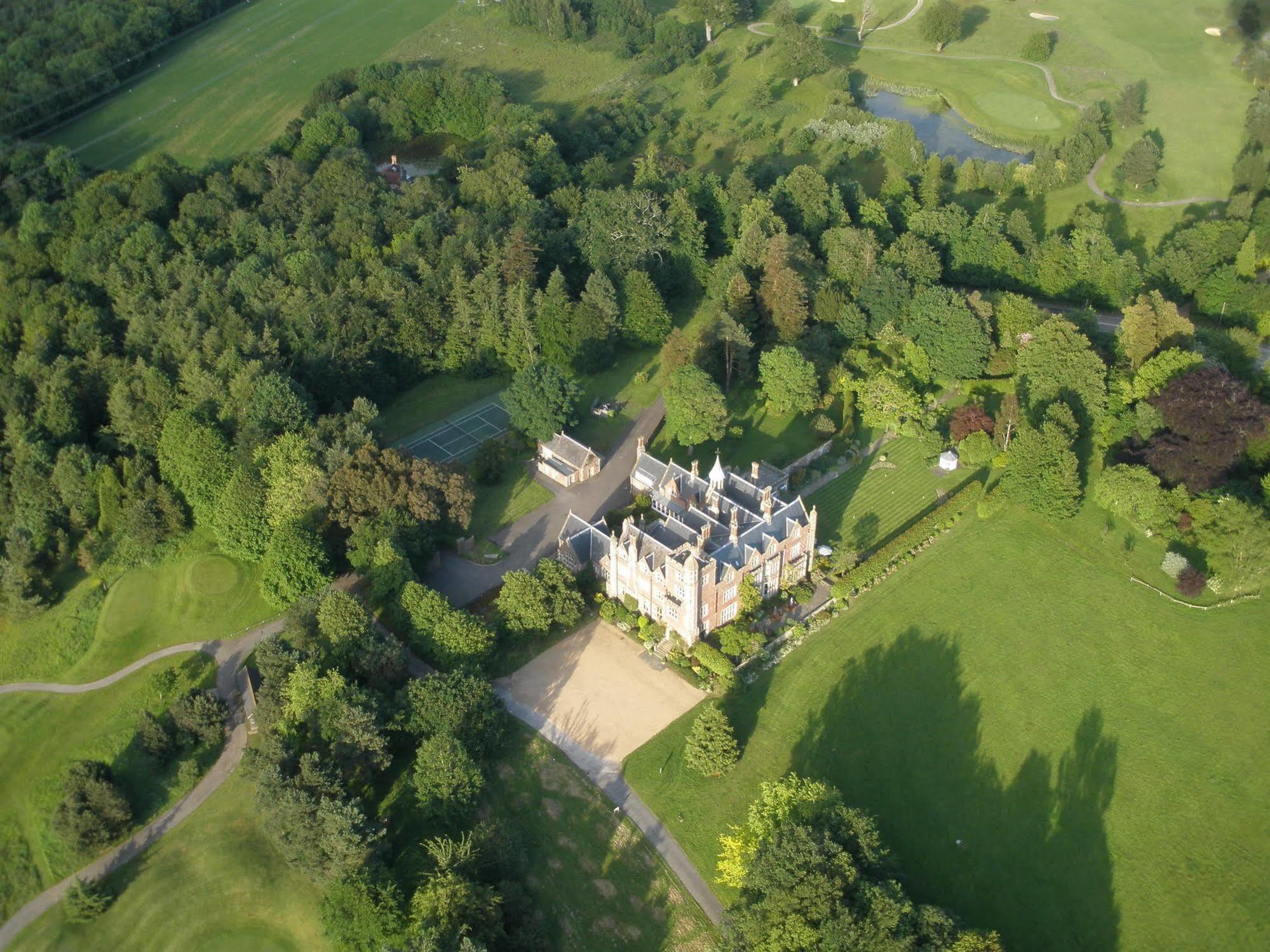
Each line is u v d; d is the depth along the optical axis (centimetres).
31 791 16362
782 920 12338
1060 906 13800
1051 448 19738
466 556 19925
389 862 14462
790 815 13838
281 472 19550
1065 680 16950
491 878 14075
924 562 19362
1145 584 18712
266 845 15100
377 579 18150
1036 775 15475
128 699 17662
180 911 14375
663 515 19875
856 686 16962
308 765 14562
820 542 19775
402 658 16725
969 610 18312
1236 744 15838
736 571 17312
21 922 14462
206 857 15012
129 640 18788
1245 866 14188
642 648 17900
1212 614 18062
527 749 16162
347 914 13288
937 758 15775
